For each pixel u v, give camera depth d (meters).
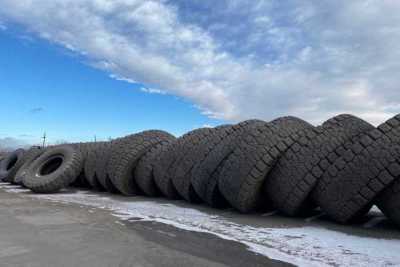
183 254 5.12
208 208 9.91
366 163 6.66
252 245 5.73
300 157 7.73
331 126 7.72
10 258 4.80
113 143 14.38
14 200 11.53
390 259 5.00
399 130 6.54
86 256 4.95
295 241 6.04
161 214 8.82
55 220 7.73
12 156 22.19
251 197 8.37
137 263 4.66
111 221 7.75
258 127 8.52
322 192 7.38
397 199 6.56
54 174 14.34
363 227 7.22
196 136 10.92
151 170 12.33
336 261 4.91
